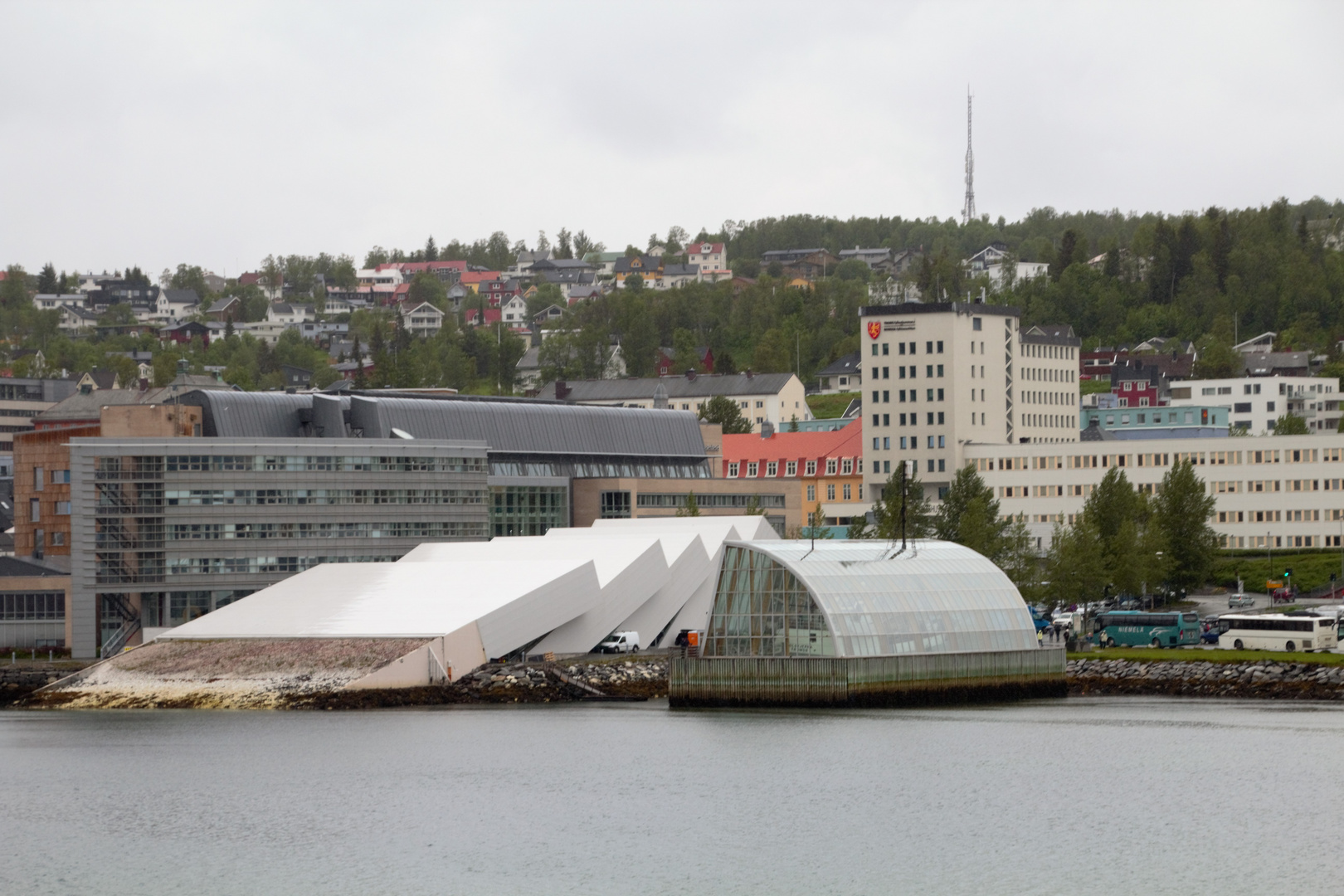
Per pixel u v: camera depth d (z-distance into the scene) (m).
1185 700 193.50
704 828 132.25
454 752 166.62
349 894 115.50
